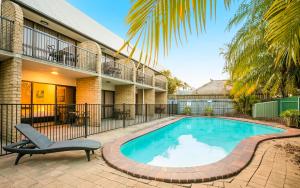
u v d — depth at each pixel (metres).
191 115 16.94
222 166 3.47
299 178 3.06
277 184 2.84
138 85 13.31
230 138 8.65
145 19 1.02
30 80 7.69
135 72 12.62
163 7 1.00
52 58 7.67
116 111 12.49
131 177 3.07
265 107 13.80
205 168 3.37
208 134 9.56
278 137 6.46
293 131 7.79
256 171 3.37
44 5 7.95
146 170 3.25
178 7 0.98
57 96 9.16
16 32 5.27
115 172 3.26
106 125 9.27
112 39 13.96
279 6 1.49
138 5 1.00
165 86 18.62
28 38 7.47
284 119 10.47
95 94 8.80
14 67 5.20
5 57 5.25
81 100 9.27
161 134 8.97
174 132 10.05
